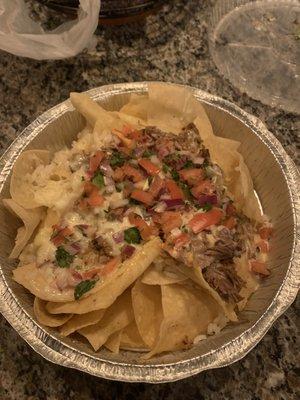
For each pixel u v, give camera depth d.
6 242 0.24
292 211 0.23
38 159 0.25
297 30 0.32
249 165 0.26
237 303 0.22
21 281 0.22
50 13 0.31
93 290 0.21
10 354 0.24
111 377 0.20
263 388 0.23
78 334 0.22
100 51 0.31
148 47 0.31
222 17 0.32
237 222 0.24
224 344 0.21
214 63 0.31
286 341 0.24
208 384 0.23
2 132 0.29
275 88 0.30
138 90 0.26
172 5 0.32
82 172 0.24
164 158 0.24
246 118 0.25
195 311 0.22
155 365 0.20
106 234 0.23
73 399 0.23
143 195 0.23
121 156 0.24
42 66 0.30
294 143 0.29
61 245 0.23
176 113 0.26
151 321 0.22
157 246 0.22
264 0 0.33
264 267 0.23
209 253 0.22
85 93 0.26
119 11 0.29
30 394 0.23
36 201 0.23
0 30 0.27
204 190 0.23
